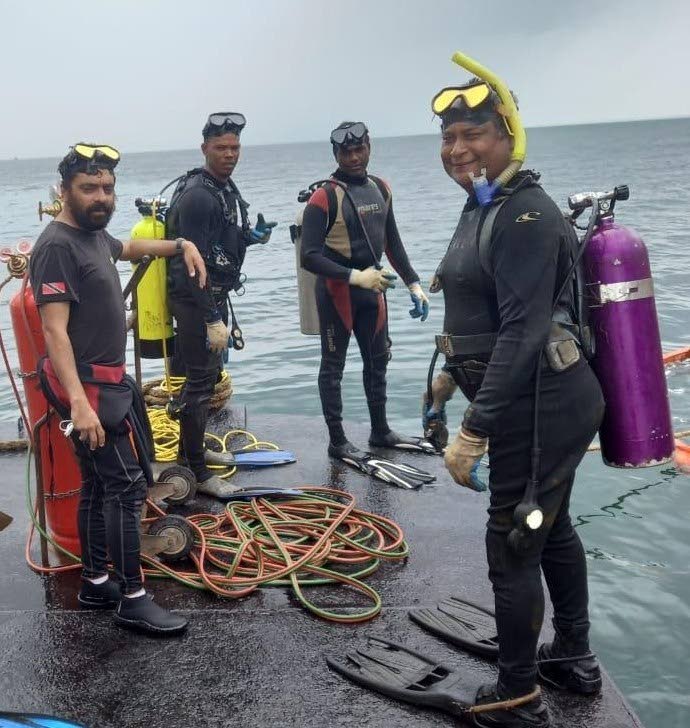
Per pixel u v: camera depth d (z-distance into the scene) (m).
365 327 4.89
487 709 2.55
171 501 4.24
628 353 2.54
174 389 5.42
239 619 3.28
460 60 2.47
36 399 3.62
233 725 2.66
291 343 10.56
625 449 2.59
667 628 4.14
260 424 5.71
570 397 2.43
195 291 4.07
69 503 3.73
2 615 3.34
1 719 2.46
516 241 2.35
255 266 18.52
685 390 7.74
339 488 4.57
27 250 3.54
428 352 9.55
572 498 5.69
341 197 4.54
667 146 111.62
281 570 3.48
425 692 2.71
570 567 2.70
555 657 2.80
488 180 2.51
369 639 3.09
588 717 2.66
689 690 3.69
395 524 4.00
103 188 3.06
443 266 2.70
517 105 2.52
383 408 5.11
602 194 2.56
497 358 2.36
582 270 2.56
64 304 3.02
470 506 4.33
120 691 2.84
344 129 4.53
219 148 4.21
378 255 4.72
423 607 3.33
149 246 3.64
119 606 3.23
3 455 5.24
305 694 2.81
